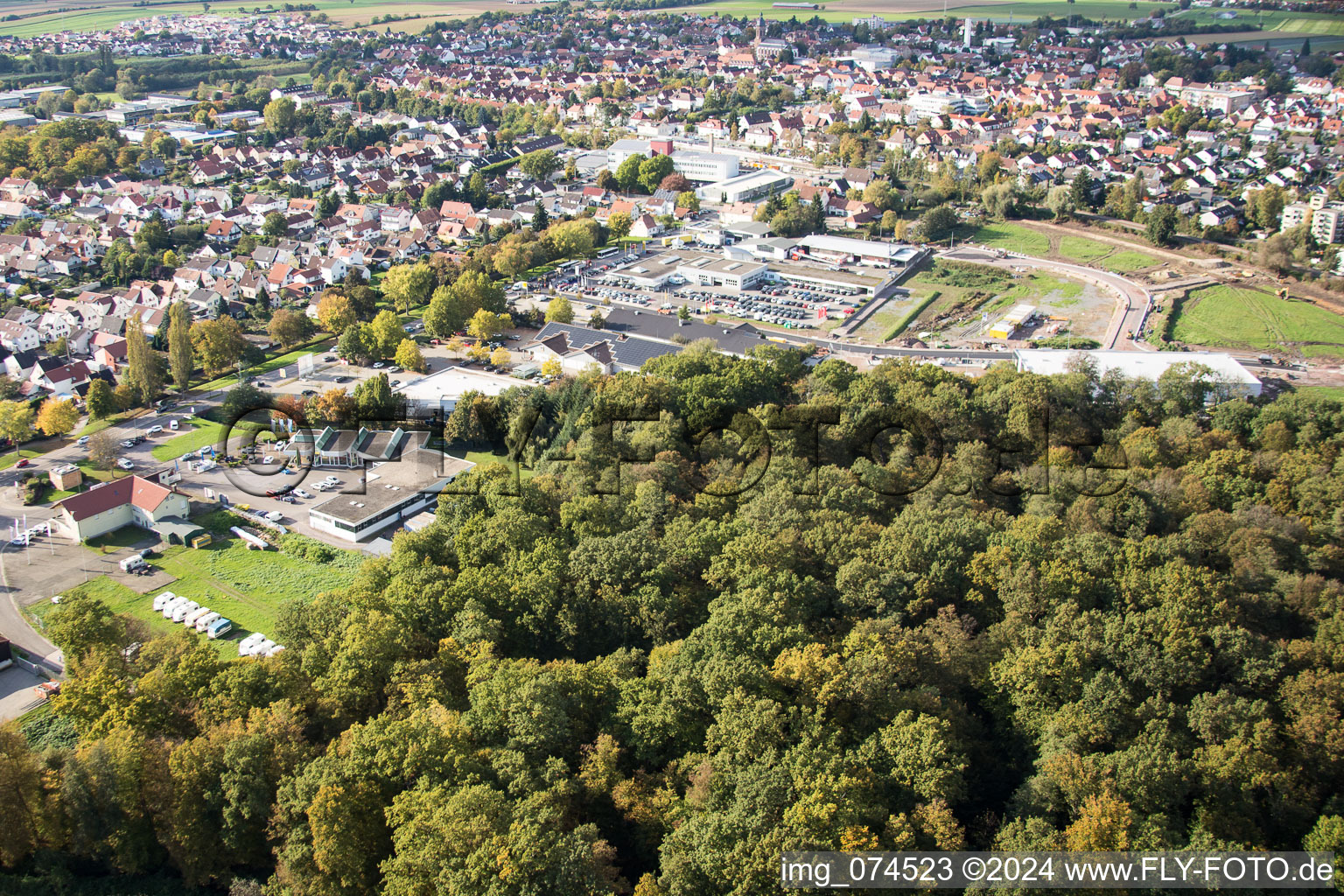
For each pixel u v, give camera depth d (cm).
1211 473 18012
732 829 10231
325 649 13388
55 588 17825
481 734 11806
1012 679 12444
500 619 14275
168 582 18125
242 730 11819
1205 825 10969
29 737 14062
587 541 15012
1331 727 11444
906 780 11019
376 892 10650
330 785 10806
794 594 13762
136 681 13138
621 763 12038
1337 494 16875
